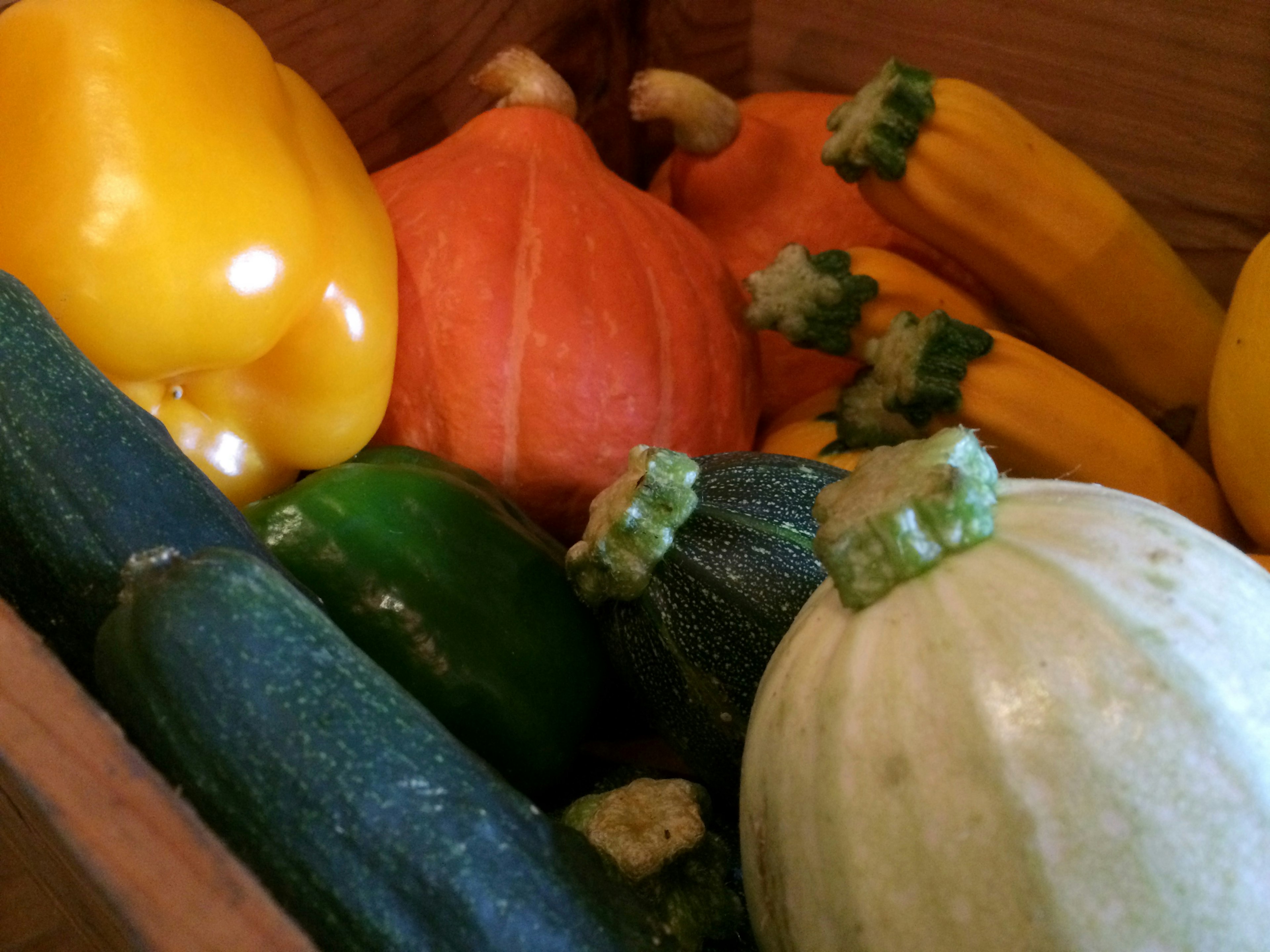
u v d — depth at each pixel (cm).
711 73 51
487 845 20
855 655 20
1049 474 35
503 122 39
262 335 28
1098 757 18
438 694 29
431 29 42
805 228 44
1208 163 41
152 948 16
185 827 17
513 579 31
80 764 17
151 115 27
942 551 21
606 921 21
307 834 19
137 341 27
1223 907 18
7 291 23
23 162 27
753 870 21
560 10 46
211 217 27
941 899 18
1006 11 42
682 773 32
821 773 20
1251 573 20
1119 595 19
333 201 32
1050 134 43
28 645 18
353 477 31
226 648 19
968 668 19
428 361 34
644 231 37
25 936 27
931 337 35
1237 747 18
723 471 31
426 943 20
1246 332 32
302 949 16
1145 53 40
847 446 39
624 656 30
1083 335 39
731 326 38
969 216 37
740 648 28
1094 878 18
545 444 34
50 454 22
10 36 28
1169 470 35
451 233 35
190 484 23
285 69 35
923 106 36
